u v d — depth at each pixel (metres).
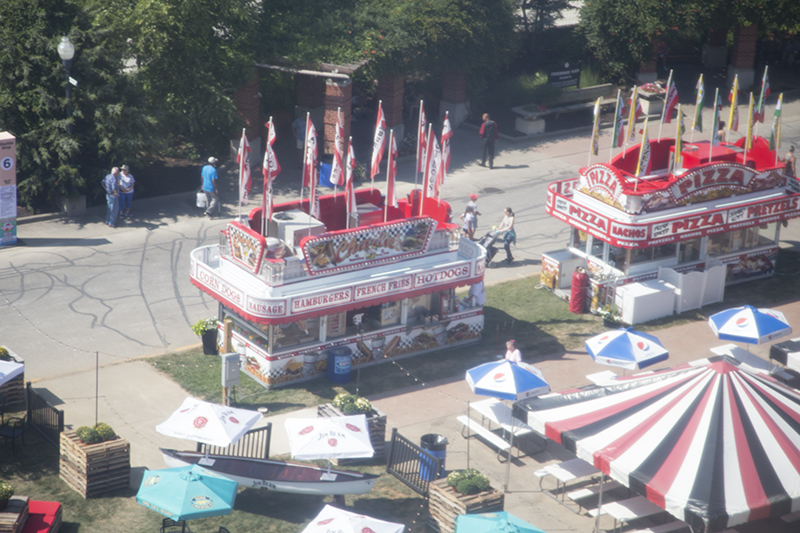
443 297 50.94
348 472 36.59
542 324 55.56
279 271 44.75
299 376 46.94
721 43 112.19
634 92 58.44
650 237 55.03
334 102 77.62
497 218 71.25
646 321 56.22
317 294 45.31
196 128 77.06
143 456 39.56
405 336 50.09
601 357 42.75
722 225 57.91
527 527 30.98
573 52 105.56
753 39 103.88
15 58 64.44
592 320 56.38
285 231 45.88
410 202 52.00
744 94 103.75
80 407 42.97
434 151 50.41
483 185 78.38
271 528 35.25
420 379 48.19
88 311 53.19
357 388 46.75
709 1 99.62
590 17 102.50
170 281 57.97
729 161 61.47
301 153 79.12
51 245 62.06
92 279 57.31
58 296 54.72
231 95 78.38
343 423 36.22
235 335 47.94
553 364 50.53
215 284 46.66
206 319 51.94
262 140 86.12
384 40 80.50
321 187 75.81
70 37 66.00
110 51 68.56
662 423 34.34
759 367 47.75
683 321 56.44
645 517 37.38
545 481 39.75
